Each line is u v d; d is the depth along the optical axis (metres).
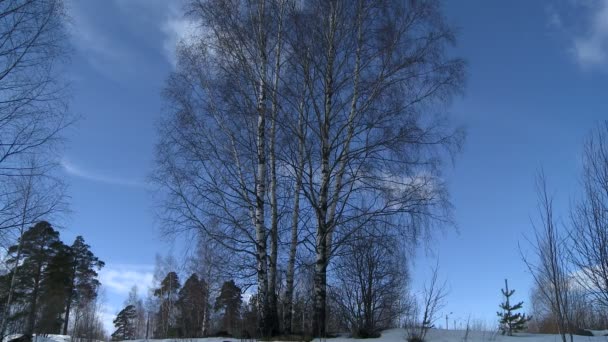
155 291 41.84
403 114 13.52
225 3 14.66
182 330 18.05
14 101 10.02
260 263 13.80
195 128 14.51
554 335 13.06
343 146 13.77
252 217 14.41
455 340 12.17
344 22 14.06
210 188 14.03
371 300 13.95
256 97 14.87
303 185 13.37
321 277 13.33
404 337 12.66
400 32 13.91
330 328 14.88
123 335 52.47
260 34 14.68
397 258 13.91
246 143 14.67
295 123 13.91
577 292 10.64
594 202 10.49
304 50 13.72
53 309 32.12
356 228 13.17
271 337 13.06
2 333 21.81
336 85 13.93
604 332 13.48
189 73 14.95
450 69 13.91
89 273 42.81
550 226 9.62
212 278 15.36
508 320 17.20
